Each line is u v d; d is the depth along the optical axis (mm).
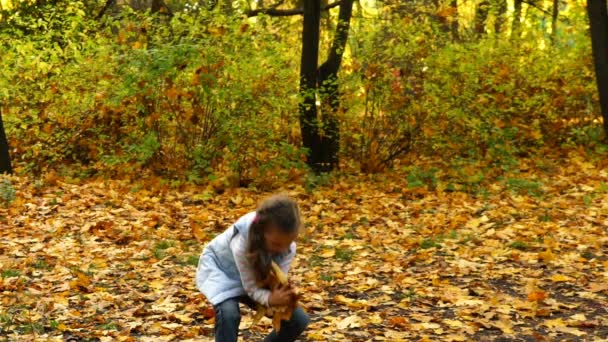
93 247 9094
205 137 13414
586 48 16844
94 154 14094
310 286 7418
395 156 14648
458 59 14617
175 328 6137
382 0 16609
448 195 12656
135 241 9438
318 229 10445
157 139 13375
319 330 6145
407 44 14141
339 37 14773
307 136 14688
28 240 9219
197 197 12164
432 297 7055
